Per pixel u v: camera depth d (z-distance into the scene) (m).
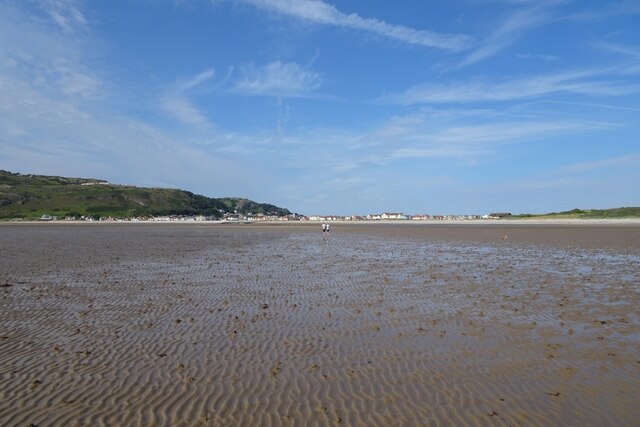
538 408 7.01
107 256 29.52
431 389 7.74
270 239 50.12
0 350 9.82
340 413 6.84
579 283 18.39
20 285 18.06
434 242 43.16
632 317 12.73
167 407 7.02
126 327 11.72
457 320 12.46
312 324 12.04
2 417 6.67
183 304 14.52
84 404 7.12
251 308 13.95
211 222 141.50
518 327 11.72
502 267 23.59
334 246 38.88
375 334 11.10
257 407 7.03
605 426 6.45
